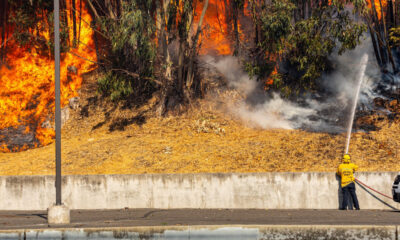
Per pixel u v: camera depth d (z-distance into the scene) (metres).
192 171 16.83
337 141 18.83
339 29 21.25
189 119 22.89
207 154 18.36
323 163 16.83
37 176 15.23
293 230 9.41
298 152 17.92
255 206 14.40
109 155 19.06
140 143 20.27
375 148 17.92
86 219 12.14
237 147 18.98
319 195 14.30
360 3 20.94
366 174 14.22
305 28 21.55
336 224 10.26
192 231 9.42
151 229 9.48
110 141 21.08
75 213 13.76
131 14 20.48
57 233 9.65
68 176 14.98
